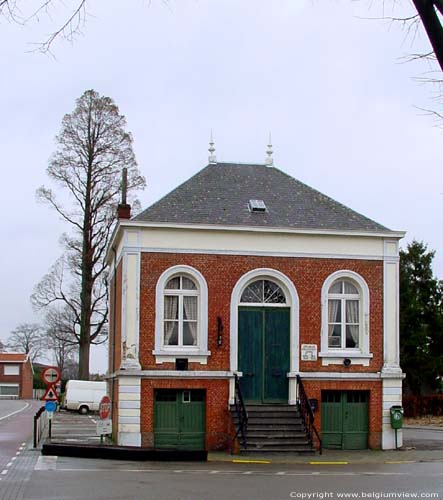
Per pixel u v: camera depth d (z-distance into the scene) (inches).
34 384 4982.8
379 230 1162.6
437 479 758.5
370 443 1127.6
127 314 1095.0
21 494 627.8
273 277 1136.8
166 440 1083.3
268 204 1197.7
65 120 2021.4
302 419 1063.6
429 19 271.1
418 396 2215.8
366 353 1141.1
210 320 1112.2
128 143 2048.5
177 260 1115.9
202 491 652.7
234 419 1057.5
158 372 1085.1
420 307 2431.1
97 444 1013.2
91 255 2014.0
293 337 1126.4
